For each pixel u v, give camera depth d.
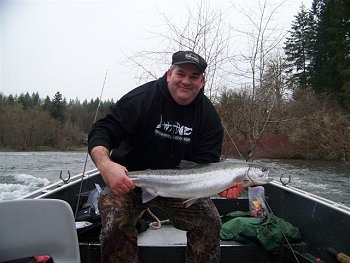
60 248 2.44
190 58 2.98
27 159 33.03
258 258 3.75
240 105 10.29
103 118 3.03
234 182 3.15
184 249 3.61
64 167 24.52
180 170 3.01
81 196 4.75
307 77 40.50
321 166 24.25
